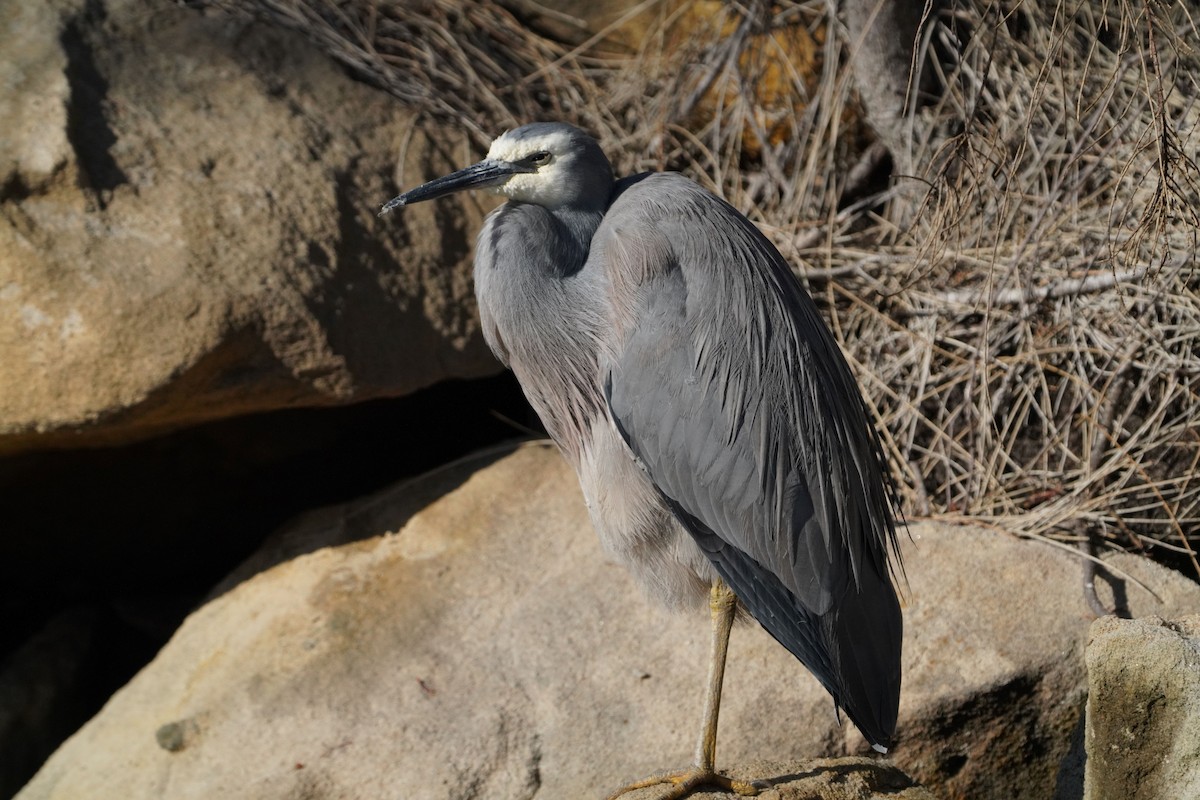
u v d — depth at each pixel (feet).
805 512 24.31
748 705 28.71
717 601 25.35
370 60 40.83
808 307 26.30
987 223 38.27
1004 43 39.40
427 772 27.99
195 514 37.40
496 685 29.68
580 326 25.40
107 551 37.73
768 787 23.80
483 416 39.29
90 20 35.04
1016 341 36.09
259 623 32.12
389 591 32.22
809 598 24.26
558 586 31.96
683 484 24.57
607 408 25.05
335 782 28.12
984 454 34.47
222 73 36.06
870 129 42.63
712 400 24.20
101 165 32.30
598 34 44.70
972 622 29.81
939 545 32.01
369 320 34.01
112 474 35.58
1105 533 32.65
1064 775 28.89
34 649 35.91
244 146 34.53
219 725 29.68
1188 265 34.37
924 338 36.50
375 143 37.24
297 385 32.76
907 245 38.78
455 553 33.14
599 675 29.76
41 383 29.96
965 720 28.35
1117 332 35.17
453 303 35.91
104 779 29.58
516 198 26.37
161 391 30.50
